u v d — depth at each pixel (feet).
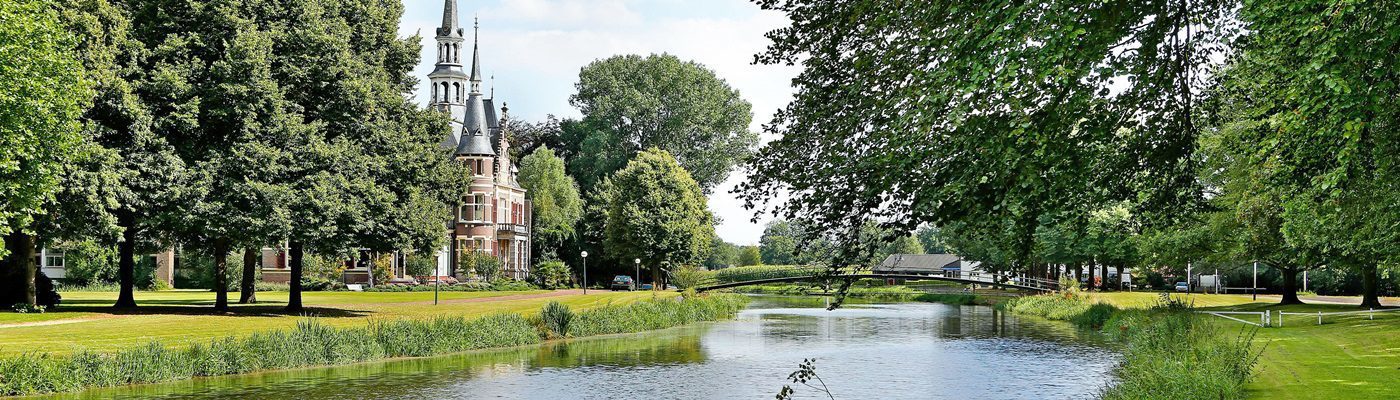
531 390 77.30
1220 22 37.86
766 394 76.64
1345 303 157.38
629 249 261.65
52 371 68.64
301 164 116.78
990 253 202.28
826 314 182.50
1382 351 76.02
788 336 129.29
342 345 92.53
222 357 81.82
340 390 74.74
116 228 101.04
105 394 68.95
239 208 112.06
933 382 83.20
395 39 146.10
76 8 104.17
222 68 111.96
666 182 266.16
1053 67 29.14
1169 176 38.04
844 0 37.88
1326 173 36.94
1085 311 152.56
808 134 38.14
